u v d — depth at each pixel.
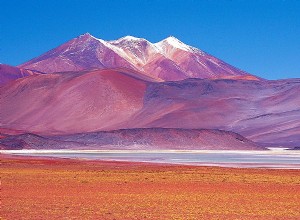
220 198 46.88
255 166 90.81
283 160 112.56
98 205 41.28
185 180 62.31
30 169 77.31
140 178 64.19
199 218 35.84
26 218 35.22
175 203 43.06
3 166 82.69
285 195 49.53
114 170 77.00
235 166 90.44
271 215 37.69
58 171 74.00
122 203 42.66
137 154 141.12
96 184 57.03
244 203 43.78
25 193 48.38
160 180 61.97
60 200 44.00
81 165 88.44
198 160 110.62
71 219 35.03
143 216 36.41
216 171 76.81
